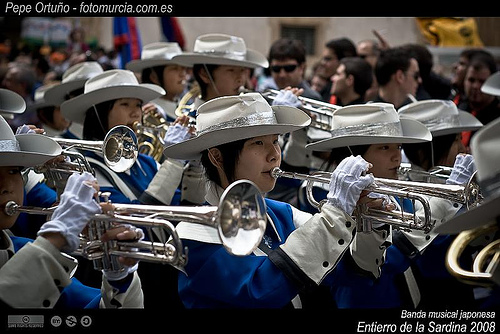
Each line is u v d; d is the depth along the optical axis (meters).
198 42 5.70
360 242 3.48
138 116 4.98
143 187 4.82
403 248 3.95
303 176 3.32
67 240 2.72
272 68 7.12
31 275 2.71
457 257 2.61
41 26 18.16
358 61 6.94
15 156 2.99
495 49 10.09
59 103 6.30
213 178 3.39
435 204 4.07
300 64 7.09
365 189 3.20
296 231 3.12
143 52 6.77
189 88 7.87
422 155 4.86
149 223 2.74
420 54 7.07
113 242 2.88
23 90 8.68
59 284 2.77
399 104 6.38
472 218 2.37
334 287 3.67
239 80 5.66
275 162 3.32
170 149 3.42
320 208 3.50
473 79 6.95
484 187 2.23
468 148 5.93
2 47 16.48
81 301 3.30
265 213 2.67
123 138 3.91
